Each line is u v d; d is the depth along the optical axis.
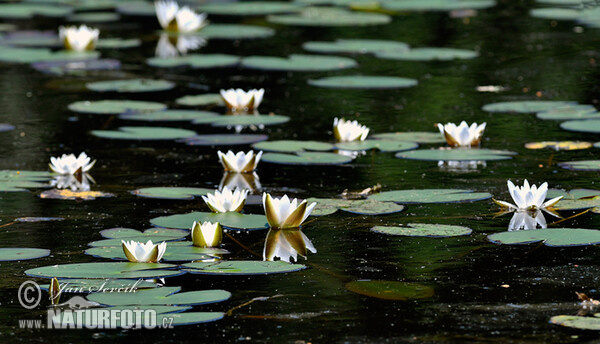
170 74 15.06
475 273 6.19
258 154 9.27
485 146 10.18
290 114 12.14
